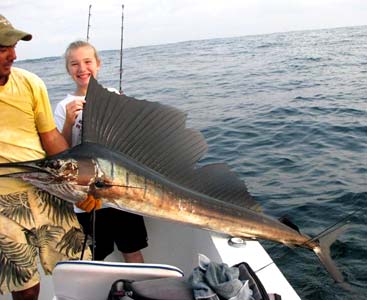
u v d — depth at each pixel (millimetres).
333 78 14430
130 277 1692
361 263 3625
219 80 16500
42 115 2016
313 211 4641
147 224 2852
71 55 2537
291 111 9648
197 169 1759
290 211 4688
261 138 7652
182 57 31500
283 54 25641
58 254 2092
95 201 1655
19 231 1979
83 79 2564
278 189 5312
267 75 16891
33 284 2012
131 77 19125
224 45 42250
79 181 1611
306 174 5762
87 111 1644
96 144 1645
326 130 7855
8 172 1955
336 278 2033
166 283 1611
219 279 1596
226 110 10344
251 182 5621
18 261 1970
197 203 1742
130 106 1654
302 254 3811
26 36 1844
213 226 1809
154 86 15867
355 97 10766
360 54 21391
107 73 20234
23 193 1987
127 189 1638
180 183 1728
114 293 1575
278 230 1966
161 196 1672
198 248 2545
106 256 2674
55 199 2066
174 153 1708
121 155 1650
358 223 4254
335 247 3842
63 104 2502
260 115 9461
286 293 1889
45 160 1628
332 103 10219
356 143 6973
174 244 2764
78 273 1688
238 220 1849
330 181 5430
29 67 34156
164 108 1679
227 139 7711
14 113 1919
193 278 1608
